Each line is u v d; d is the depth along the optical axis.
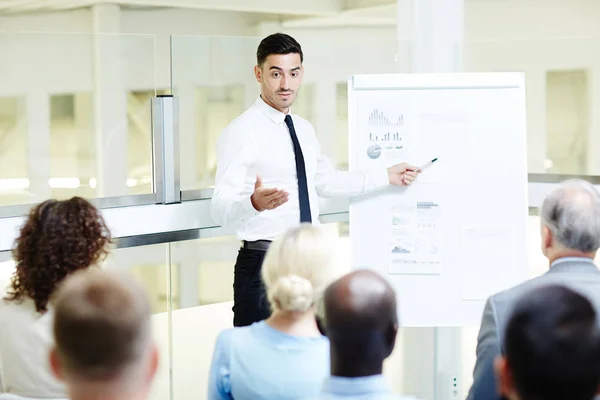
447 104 3.76
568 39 4.43
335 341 1.67
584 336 1.31
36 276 2.31
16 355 2.33
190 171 4.41
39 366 2.32
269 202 3.45
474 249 3.77
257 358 2.24
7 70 4.18
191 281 4.48
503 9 6.88
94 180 4.39
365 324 1.65
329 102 4.55
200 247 4.49
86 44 4.27
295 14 7.53
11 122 4.22
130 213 4.22
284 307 2.20
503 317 2.37
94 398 1.41
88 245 2.35
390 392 1.68
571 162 4.53
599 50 4.39
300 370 2.21
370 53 4.54
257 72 3.84
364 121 3.80
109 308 1.40
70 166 4.36
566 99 4.48
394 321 1.70
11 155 4.23
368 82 3.80
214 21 7.50
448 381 4.32
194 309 4.49
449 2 4.09
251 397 2.24
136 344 1.41
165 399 4.43
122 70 4.31
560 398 1.32
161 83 4.36
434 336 4.32
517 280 3.76
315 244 2.30
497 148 3.75
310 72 4.50
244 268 3.80
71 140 4.33
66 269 2.31
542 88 4.50
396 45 4.44
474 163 3.76
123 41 4.29
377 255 3.82
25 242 2.33
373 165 3.80
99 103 4.32
